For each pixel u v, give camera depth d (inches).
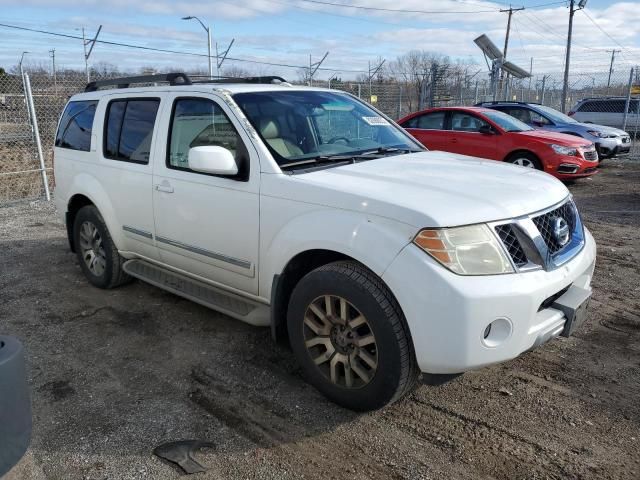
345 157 145.7
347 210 116.3
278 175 130.2
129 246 183.9
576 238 131.5
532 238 111.7
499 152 413.7
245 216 136.6
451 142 436.1
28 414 88.4
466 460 108.0
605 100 799.1
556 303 119.0
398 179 125.1
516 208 113.4
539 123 526.3
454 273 103.2
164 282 169.9
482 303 101.7
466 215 107.2
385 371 111.7
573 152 397.4
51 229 305.9
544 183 131.6
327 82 848.9
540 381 136.3
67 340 162.6
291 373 141.8
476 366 104.7
